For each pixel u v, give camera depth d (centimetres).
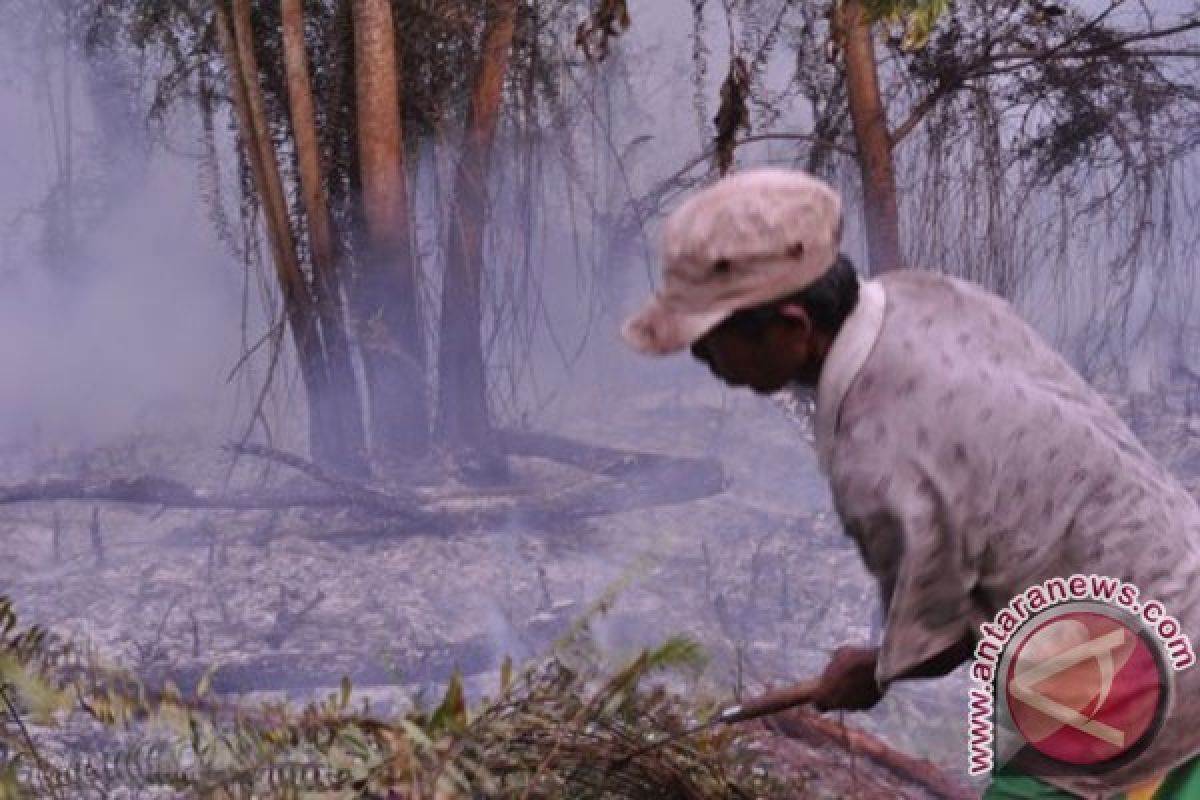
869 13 779
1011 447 228
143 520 866
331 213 980
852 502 234
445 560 762
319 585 725
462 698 268
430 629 651
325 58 984
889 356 232
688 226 231
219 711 281
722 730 293
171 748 274
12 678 270
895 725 492
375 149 950
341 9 968
